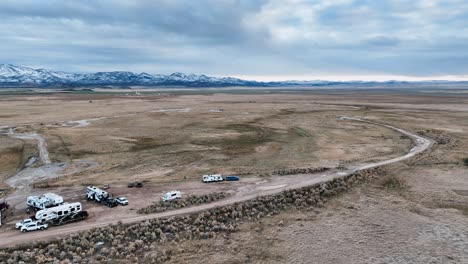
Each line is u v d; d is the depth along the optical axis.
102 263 33.19
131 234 38.97
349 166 65.88
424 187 55.72
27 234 38.19
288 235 39.28
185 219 42.69
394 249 36.16
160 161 72.50
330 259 34.09
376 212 45.88
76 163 71.44
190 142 92.38
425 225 41.91
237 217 44.03
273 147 86.06
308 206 47.88
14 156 77.62
